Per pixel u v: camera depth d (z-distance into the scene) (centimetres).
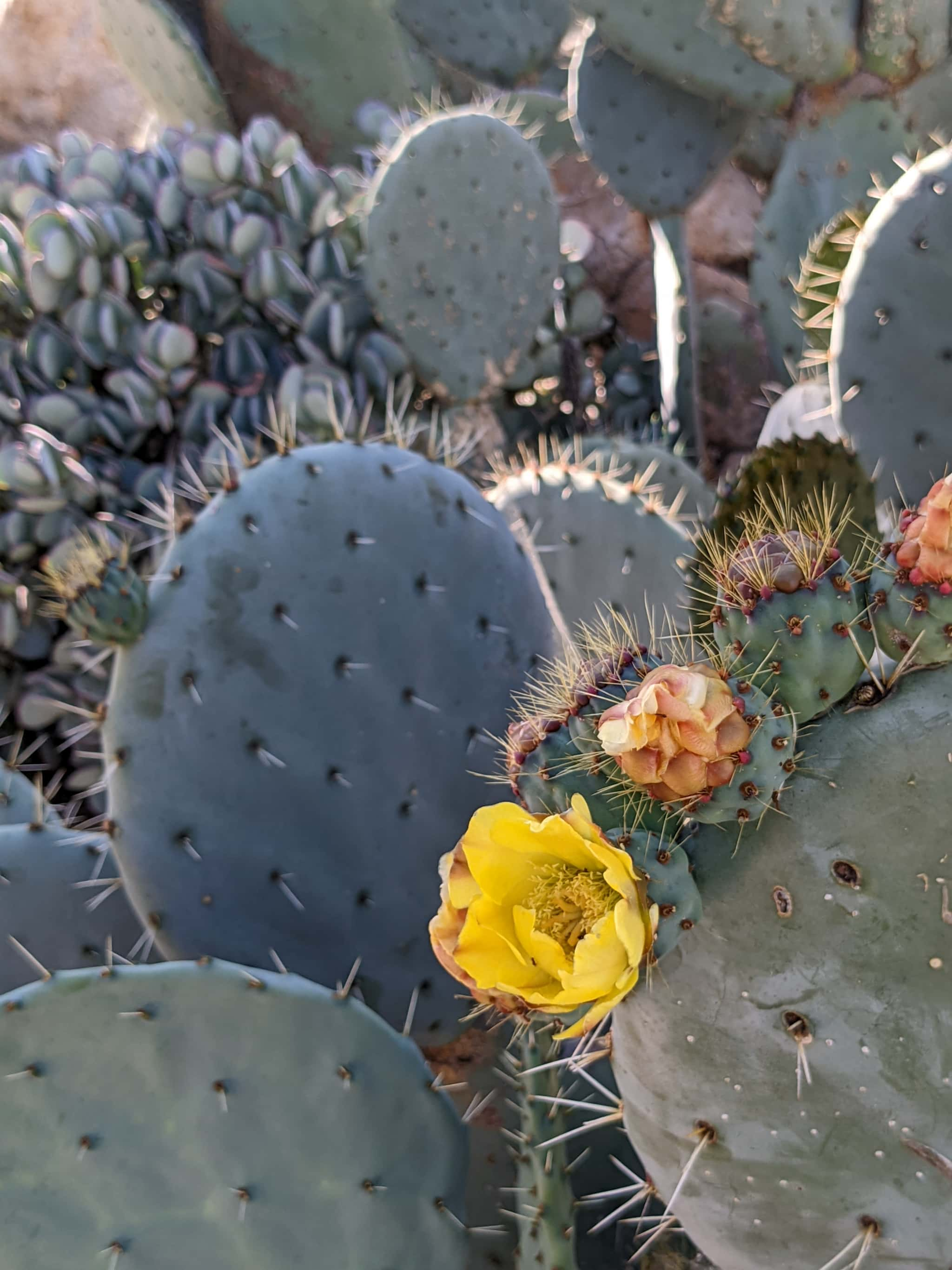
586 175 238
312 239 163
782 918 58
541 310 168
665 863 54
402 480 86
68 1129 67
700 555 69
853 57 151
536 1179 74
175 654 80
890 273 87
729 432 212
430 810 84
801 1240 60
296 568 82
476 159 154
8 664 149
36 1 318
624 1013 61
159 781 79
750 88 161
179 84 222
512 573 89
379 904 83
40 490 143
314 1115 70
